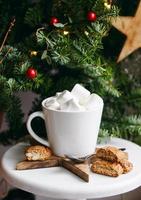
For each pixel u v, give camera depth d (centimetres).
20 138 77
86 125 60
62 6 66
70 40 66
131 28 74
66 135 60
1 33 73
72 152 62
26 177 58
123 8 76
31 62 68
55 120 60
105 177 57
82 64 65
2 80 65
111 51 78
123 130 71
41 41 64
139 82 79
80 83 71
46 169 60
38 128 73
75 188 55
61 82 70
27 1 74
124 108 76
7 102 69
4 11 73
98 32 65
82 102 62
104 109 74
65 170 60
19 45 70
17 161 63
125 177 57
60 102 61
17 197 74
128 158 63
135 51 79
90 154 62
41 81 67
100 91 71
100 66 67
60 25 64
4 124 85
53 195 55
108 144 69
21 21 73
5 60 68
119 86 76
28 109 87
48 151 62
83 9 66
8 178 59
